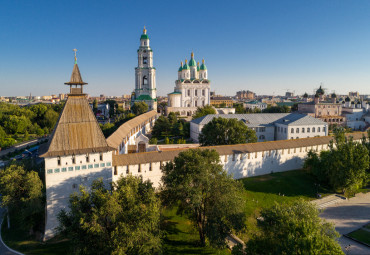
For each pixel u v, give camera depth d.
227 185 40.44
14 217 53.59
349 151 61.66
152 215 34.22
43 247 41.66
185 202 41.31
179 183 39.94
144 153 57.00
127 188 35.75
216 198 39.84
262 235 34.53
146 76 191.75
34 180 48.12
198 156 40.66
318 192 64.69
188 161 41.12
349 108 170.75
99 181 39.88
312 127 109.06
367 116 165.75
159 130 128.75
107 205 33.09
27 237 45.69
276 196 61.12
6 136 120.38
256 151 68.12
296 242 27.56
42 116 159.50
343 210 56.75
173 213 52.66
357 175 60.22
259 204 57.34
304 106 174.62
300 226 29.86
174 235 46.56
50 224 43.16
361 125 160.88
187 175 39.16
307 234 28.45
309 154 70.94
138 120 109.06
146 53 189.50
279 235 31.72
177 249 43.06
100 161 45.62
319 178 67.00
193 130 117.19
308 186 66.81
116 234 32.19
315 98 171.25
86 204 36.34
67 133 43.41
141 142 79.94
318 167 67.12
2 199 47.03
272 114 121.19
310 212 34.91
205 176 38.88
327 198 62.25
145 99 187.12
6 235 47.41
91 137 44.88
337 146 65.44
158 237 36.00
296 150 75.69
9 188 46.75
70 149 43.19
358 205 59.16
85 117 45.22
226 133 77.50
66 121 43.81
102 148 45.12
